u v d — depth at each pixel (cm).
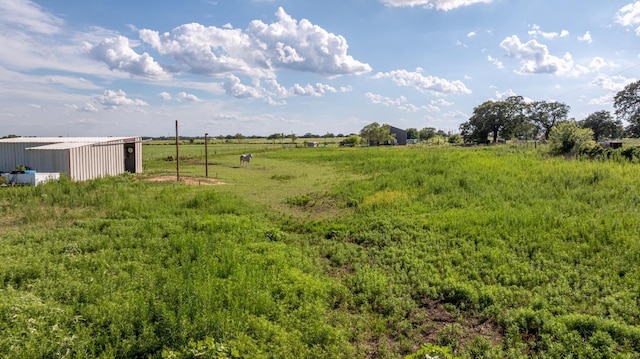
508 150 3244
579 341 542
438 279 765
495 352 540
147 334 516
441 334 595
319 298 680
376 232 1087
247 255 868
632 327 560
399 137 10600
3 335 499
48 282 691
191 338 506
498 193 1450
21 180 1806
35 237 985
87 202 1410
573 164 1955
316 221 1259
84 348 491
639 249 831
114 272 764
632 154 2133
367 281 766
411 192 1575
